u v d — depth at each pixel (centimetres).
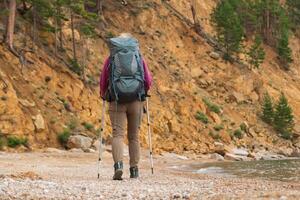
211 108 5144
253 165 2703
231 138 4962
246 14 7562
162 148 4078
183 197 671
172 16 6075
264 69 6644
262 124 5569
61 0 4191
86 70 4378
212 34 6612
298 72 7200
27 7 4491
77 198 664
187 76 5409
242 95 5791
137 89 1062
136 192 754
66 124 3581
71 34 4669
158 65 5200
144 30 5609
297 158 4300
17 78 3588
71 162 2325
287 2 8738
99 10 5300
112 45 1063
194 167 2458
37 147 3231
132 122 1105
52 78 3875
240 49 6316
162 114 4491
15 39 4006
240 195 670
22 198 655
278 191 755
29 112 3375
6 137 3133
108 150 3384
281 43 7181
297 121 6162
